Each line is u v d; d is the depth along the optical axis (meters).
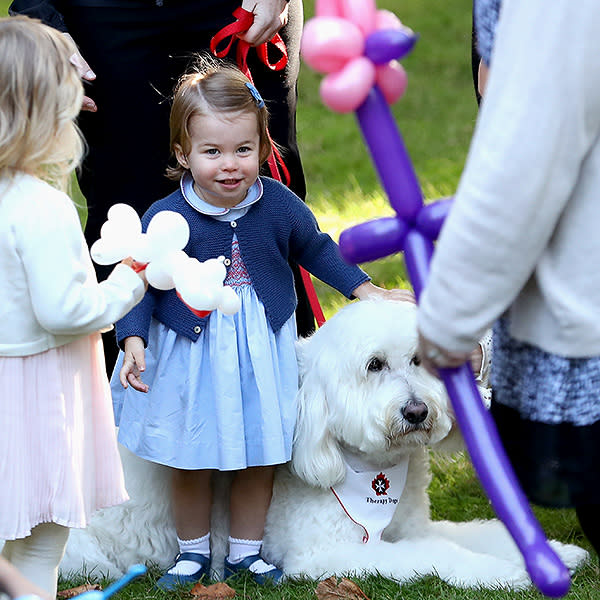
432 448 7.11
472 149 3.61
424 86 21.30
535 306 3.84
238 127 6.41
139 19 7.74
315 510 6.88
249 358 6.54
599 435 3.88
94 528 6.95
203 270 5.62
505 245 3.49
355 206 14.35
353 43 4.09
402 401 6.41
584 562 6.74
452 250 3.57
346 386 6.57
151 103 7.90
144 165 8.02
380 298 6.94
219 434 6.41
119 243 5.58
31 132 5.39
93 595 3.14
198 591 6.50
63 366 5.60
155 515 6.98
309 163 16.92
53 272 5.35
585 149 3.46
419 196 4.26
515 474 4.01
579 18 3.33
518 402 4.00
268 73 8.05
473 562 6.60
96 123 8.02
